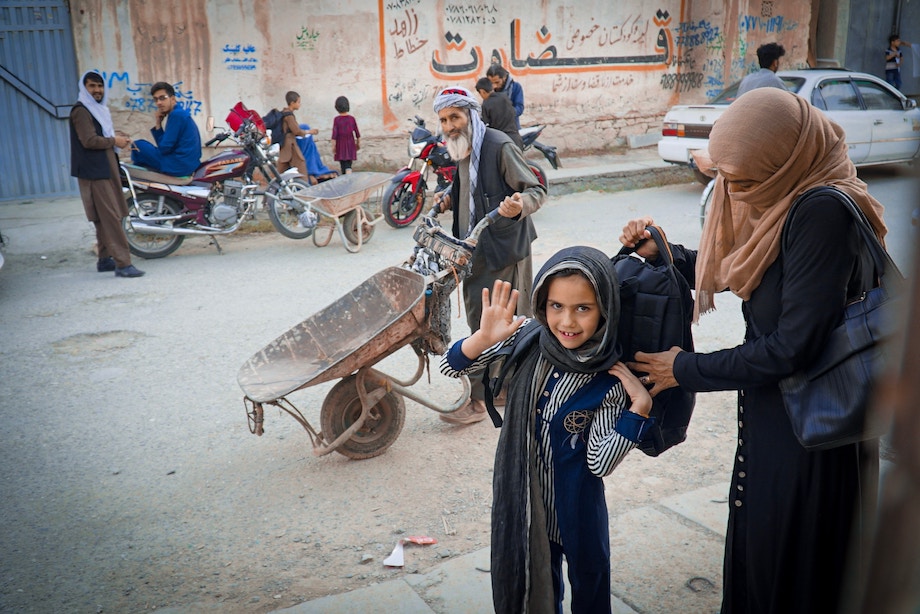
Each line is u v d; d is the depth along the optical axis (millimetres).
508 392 2258
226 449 4223
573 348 2109
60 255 8383
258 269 7824
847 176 1951
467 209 4277
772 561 2078
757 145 1889
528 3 13273
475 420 4426
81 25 10516
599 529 2205
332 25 11758
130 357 5523
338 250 8594
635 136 14945
